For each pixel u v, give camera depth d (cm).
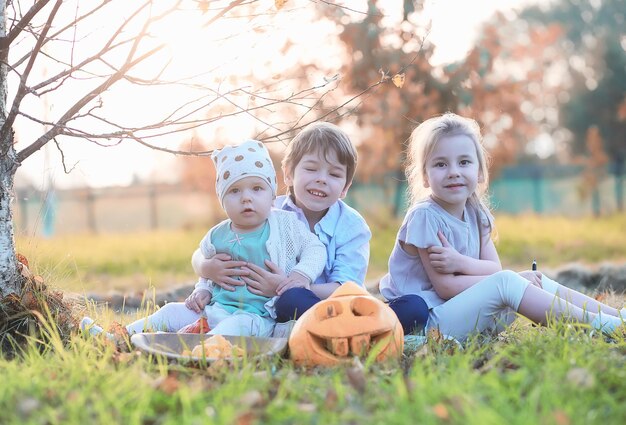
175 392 279
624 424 244
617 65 3503
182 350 354
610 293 646
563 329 376
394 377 294
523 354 325
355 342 336
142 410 259
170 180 2819
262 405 269
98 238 1523
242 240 402
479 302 404
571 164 3078
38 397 274
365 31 1322
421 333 401
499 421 229
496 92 1625
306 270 397
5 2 405
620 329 384
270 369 321
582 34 4353
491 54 1603
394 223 1585
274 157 1474
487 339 394
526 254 1183
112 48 367
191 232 1630
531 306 394
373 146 1612
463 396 251
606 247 1235
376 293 716
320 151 417
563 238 1364
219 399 265
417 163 456
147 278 922
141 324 415
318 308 344
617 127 3466
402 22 661
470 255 444
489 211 468
